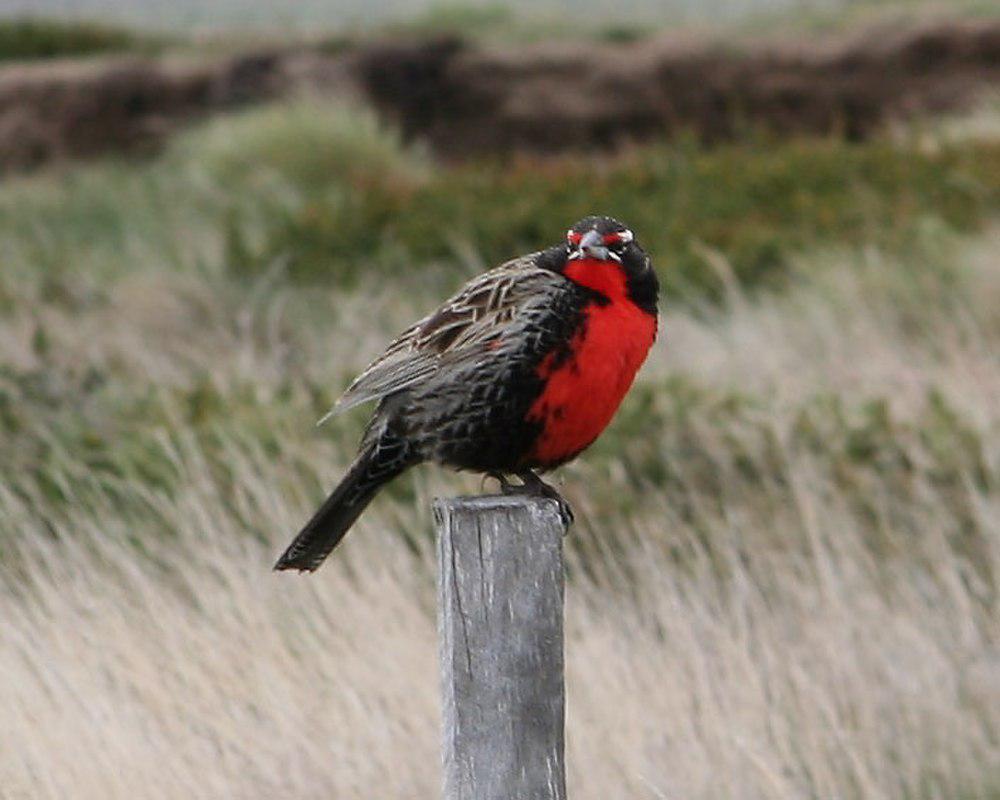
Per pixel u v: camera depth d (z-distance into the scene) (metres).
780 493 10.98
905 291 15.94
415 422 7.39
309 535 7.54
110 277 19.61
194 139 31.61
